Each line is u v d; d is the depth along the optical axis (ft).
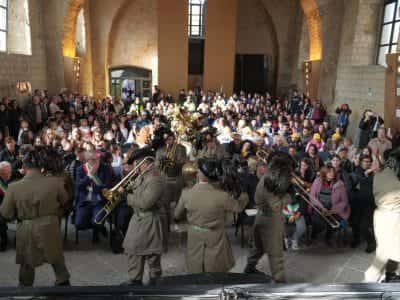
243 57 70.90
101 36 66.39
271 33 70.03
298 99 53.16
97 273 14.82
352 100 43.21
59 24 50.11
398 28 37.45
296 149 24.88
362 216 17.29
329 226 17.75
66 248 17.02
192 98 57.47
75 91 55.52
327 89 50.60
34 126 39.78
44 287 4.95
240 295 4.87
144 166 12.37
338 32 47.83
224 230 11.37
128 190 12.77
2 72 39.17
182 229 17.46
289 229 17.34
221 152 22.79
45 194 11.35
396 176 11.81
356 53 42.47
